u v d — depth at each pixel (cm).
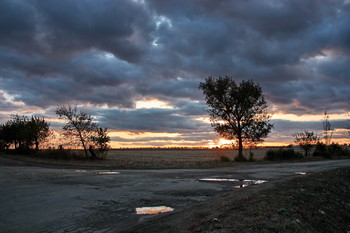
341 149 4356
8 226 570
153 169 1961
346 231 642
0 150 3628
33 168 1877
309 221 609
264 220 545
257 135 3053
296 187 942
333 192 975
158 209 721
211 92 3169
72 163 2405
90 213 676
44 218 629
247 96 3059
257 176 1465
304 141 4041
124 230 535
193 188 1051
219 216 586
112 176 1445
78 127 3094
